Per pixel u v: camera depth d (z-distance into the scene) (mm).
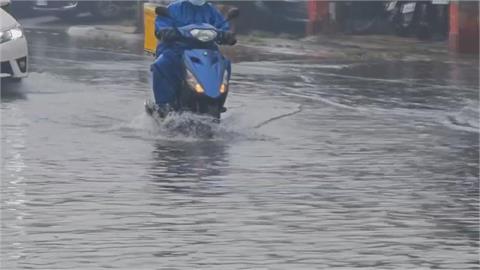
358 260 28266
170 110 48719
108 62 80312
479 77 74625
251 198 35344
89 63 79188
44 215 32781
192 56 48031
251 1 108562
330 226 31875
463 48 93688
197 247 29359
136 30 112125
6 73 61438
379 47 97625
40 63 78562
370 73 76438
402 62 85188
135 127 49000
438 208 34469
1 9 63562
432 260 28375
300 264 27812
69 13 124938
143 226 31562
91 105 55844
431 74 76312
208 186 37062
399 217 33125
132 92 61562
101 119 51219
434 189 37375
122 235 30531
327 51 94000
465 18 93562
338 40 103938
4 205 34000
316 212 33625
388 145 46375
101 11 123250
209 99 47625
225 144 45594
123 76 70375
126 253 28672
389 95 63844
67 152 42969
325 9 108000
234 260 28109
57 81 66750
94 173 38969
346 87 67562
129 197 35281
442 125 52656
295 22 109000
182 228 31375
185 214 33031
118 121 50625
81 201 34656
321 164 41531
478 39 93375
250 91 64000
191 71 47781
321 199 35438
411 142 47344
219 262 27922
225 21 49812
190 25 48281
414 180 38906
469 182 38719
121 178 38188
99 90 62438
